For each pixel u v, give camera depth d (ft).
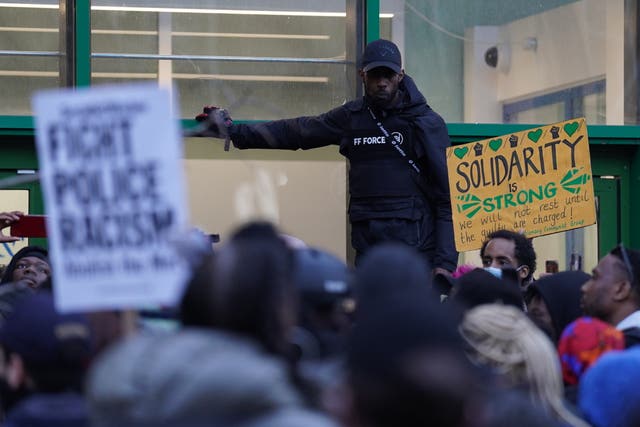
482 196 28.07
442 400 8.59
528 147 27.99
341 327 14.66
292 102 34.42
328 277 14.71
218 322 11.39
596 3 35.47
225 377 10.50
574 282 20.95
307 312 14.56
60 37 33.53
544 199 27.89
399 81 29.17
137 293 13.53
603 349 17.26
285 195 34.22
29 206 33.37
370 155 29.22
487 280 17.98
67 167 13.65
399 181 29.01
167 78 34.04
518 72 35.24
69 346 13.07
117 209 13.58
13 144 33.19
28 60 33.37
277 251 11.87
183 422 10.46
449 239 28.91
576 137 27.76
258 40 34.37
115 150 13.60
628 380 15.02
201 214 33.50
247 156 33.88
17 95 33.30
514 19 35.24
